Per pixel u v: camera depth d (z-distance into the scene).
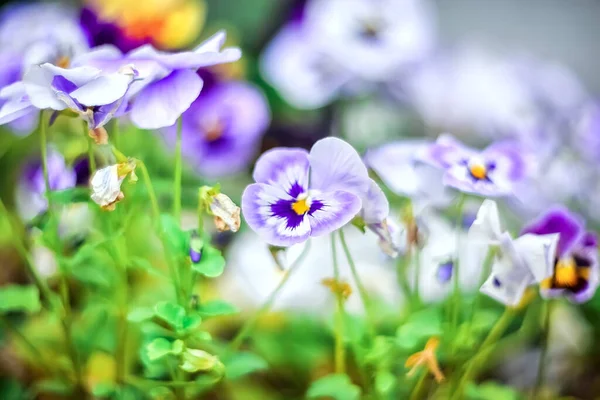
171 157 0.48
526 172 0.39
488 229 0.37
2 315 0.42
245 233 0.48
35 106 0.35
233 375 0.38
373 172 0.41
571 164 0.47
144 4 0.48
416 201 0.40
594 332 0.47
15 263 0.47
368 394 0.39
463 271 0.43
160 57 0.36
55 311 0.40
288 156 0.36
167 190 0.41
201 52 0.36
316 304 0.46
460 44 0.70
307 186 0.36
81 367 0.41
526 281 0.37
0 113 0.37
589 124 0.48
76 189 0.38
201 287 0.46
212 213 0.36
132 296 0.43
